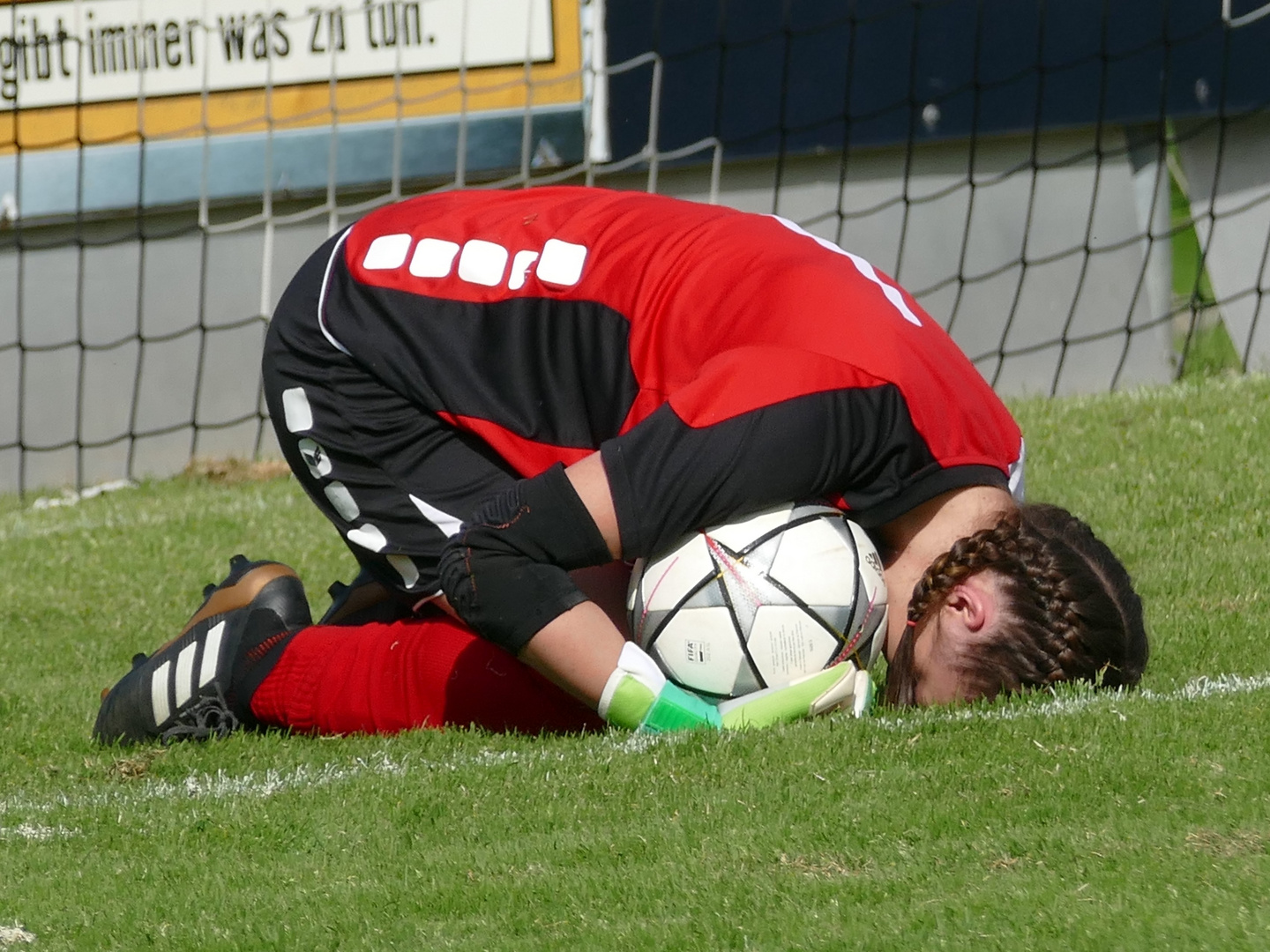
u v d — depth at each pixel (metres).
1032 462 21.02
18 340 30.61
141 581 19.52
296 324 11.82
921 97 28.47
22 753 12.08
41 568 20.55
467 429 11.02
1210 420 22.22
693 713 10.14
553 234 11.39
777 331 9.97
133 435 30.34
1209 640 12.90
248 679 11.86
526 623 9.94
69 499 27.78
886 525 10.45
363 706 11.53
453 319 11.18
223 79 30.20
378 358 11.24
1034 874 7.47
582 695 10.21
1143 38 27.70
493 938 7.34
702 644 10.07
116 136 30.33
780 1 28.75
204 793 10.39
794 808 8.70
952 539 10.24
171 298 30.55
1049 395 28.50
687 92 29.38
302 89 30.20
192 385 30.61
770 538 10.01
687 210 11.59
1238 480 19.03
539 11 29.67
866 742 9.59
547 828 8.91
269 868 8.65
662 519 9.66
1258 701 10.27
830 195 29.06
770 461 9.58
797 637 10.02
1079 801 8.42
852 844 8.11
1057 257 28.44
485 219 11.89
